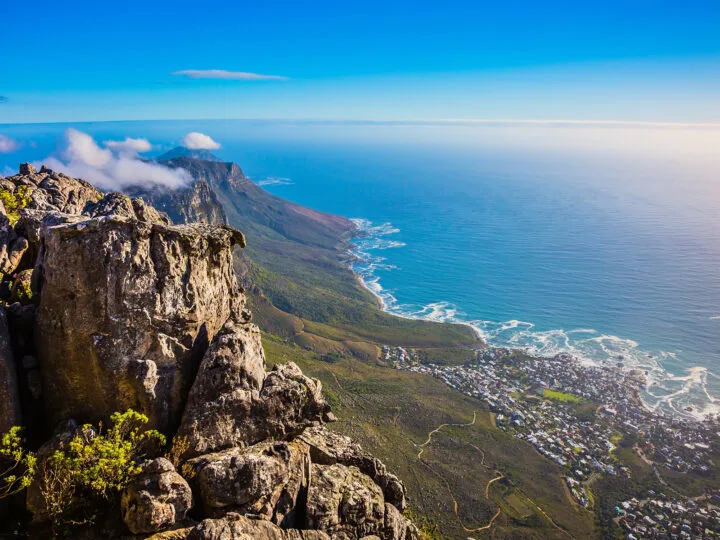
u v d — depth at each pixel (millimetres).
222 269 27391
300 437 27547
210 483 21391
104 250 22344
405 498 29797
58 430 21969
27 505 20469
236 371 24844
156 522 19375
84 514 20547
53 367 22672
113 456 20516
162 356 23594
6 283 27969
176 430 24188
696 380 195750
